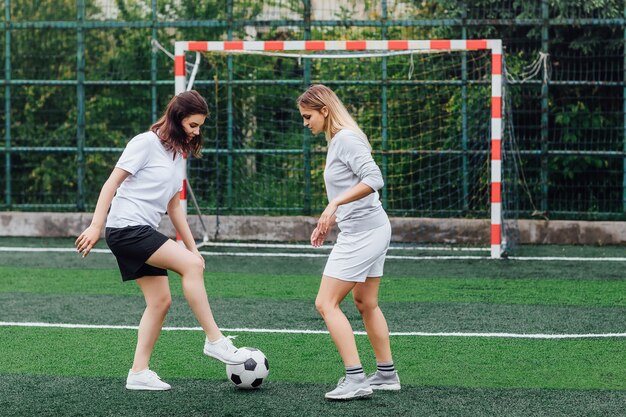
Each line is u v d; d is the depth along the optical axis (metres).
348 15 13.15
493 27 12.85
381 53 11.44
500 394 5.37
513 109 12.95
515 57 12.84
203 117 5.42
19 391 5.47
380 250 5.29
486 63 12.36
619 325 7.30
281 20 12.49
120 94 13.50
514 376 5.79
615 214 12.43
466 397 5.31
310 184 12.71
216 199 12.93
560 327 7.23
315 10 13.39
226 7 13.04
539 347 6.58
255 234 12.59
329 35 13.02
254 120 13.11
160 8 13.36
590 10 12.57
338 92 12.82
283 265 10.47
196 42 11.28
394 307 8.05
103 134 13.52
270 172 13.01
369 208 5.26
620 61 12.76
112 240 5.35
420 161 12.75
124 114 13.52
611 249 11.70
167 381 5.70
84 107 13.05
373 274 5.37
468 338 6.86
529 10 12.61
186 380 5.71
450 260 10.83
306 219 12.50
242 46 11.18
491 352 6.44
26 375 5.85
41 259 10.83
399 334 6.99
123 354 6.41
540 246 12.00
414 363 6.14
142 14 13.54
